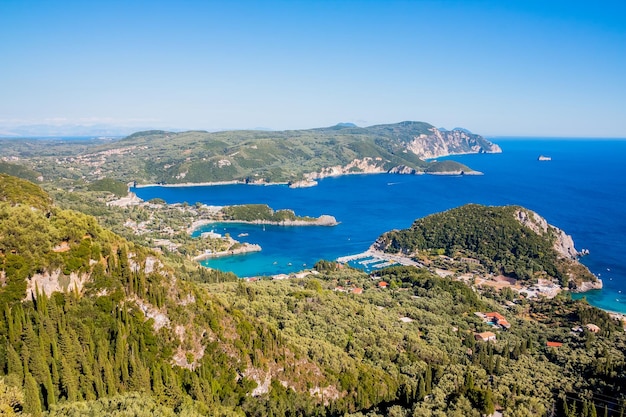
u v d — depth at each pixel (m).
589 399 119.81
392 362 163.12
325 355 146.50
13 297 106.56
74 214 137.50
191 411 99.62
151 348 116.50
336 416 122.31
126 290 124.69
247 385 122.44
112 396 97.56
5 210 122.25
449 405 108.19
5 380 86.56
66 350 100.12
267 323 160.25
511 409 106.06
